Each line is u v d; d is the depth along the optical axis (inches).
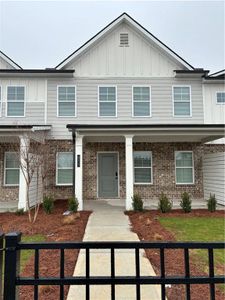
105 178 502.0
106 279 71.5
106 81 508.1
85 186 494.9
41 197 448.1
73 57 501.7
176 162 507.2
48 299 123.3
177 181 503.2
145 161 504.7
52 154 489.1
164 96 510.0
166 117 505.4
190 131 386.6
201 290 132.2
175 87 513.0
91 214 350.0
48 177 482.6
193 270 157.2
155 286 136.3
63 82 505.4
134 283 71.3
